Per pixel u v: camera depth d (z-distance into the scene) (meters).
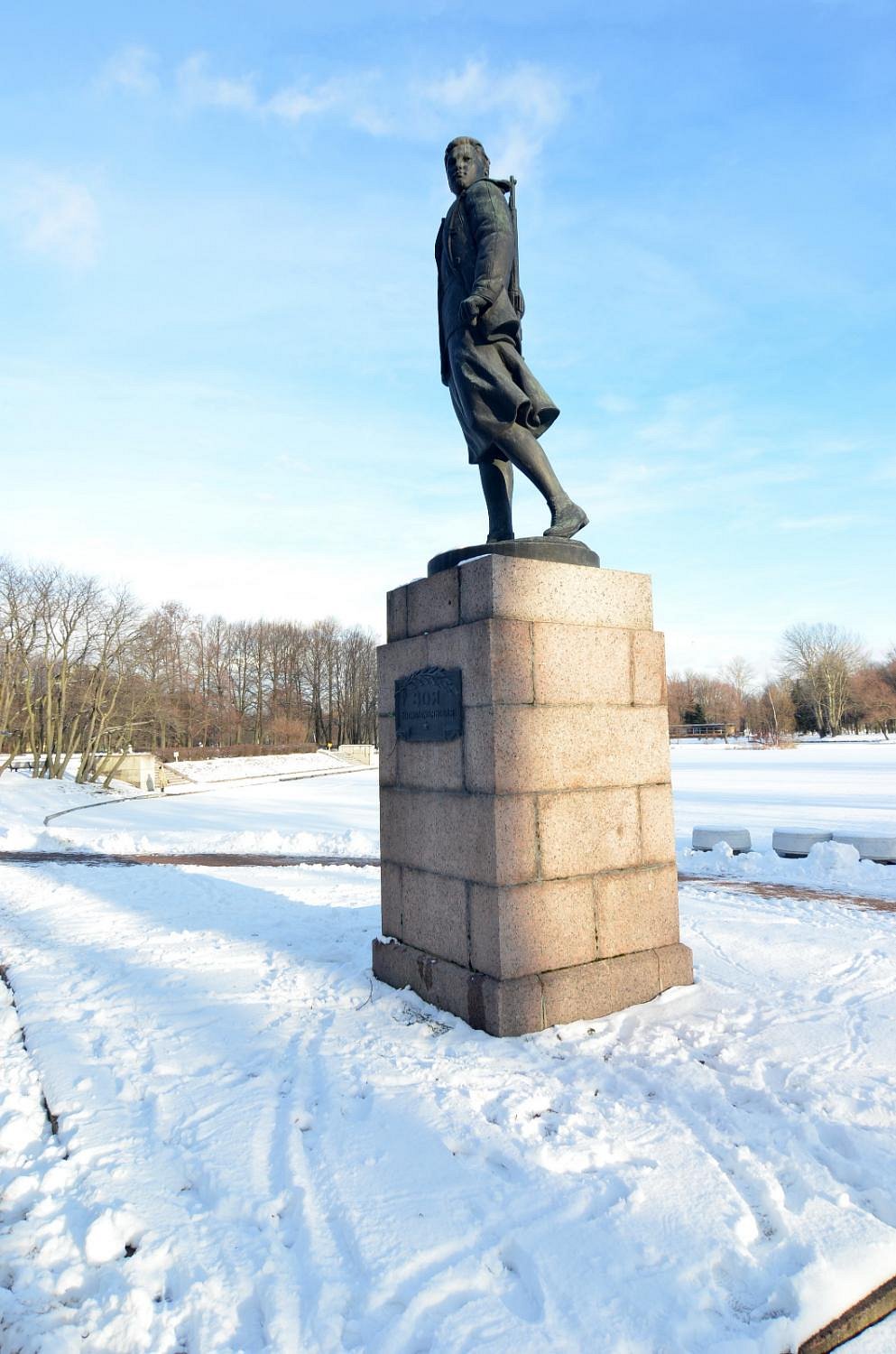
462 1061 4.42
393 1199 3.18
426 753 5.54
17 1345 2.50
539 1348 2.43
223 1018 5.31
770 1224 3.04
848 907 8.79
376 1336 2.48
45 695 43.66
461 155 6.14
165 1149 3.68
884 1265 2.78
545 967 4.94
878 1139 3.57
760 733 87.56
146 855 14.88
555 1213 3.05
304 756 64.50
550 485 5.82
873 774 32.31
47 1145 3.78
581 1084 4.13
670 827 5.62
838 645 93.31
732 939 7.16
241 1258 2.89
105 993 5.95
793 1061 4.43
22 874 11.96
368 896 9.88
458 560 5.52
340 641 88.94
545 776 5.04
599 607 5.44
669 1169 3.34
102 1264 2.92
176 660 68.31
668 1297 2.61
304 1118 3.88
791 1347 2.49
